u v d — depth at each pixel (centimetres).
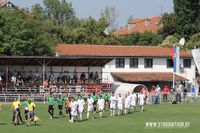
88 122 4178
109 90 6788
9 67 7150
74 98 4244
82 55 7881
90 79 7200
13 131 3525
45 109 5334
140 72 8219
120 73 8075
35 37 7488
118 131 3581
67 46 8256
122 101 5034
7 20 7494
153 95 6297
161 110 5350
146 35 11388
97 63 7269
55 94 6200
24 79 6750
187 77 8438
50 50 7662
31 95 6175
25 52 7394
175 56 6769
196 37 10494
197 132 3584
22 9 9856
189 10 11681
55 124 3994
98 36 10725
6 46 7250
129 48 8381
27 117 3950
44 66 6675
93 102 4659
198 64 6688
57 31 10500
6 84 6344
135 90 6706
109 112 5128
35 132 3472
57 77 7138
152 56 8225
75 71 7162
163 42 10625
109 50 8212
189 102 6544
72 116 4178
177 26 11712
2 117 4509
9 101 6141
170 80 8112
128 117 4625
